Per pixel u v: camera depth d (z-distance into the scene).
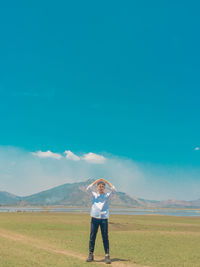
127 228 39.22
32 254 12.73
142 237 24.45
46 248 15.68
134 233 28.50
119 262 11.87
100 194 12.14
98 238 23.66
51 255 12.53
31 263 10.58
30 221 49.25
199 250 17.20
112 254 14.59
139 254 14.84
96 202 11.97
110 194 12.02
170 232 31.19
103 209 11.85
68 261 11.19
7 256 12.06
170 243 20.52
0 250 13.76
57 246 17.02
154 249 17.08
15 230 30.09
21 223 43.03
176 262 12.71
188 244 20.25
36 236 23.58
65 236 24.38
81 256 13.31
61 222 48.88
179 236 26.11
